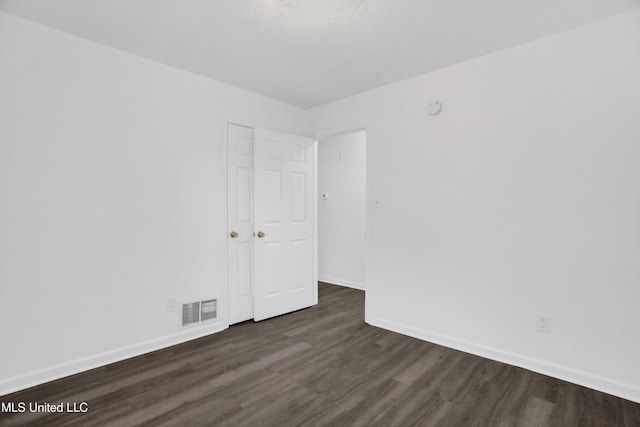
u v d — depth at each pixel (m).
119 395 2.03
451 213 2.74
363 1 1.91
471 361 2.50
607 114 2.09
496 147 2.51
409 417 1.84
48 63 2.20
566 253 2.23
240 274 3.31
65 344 2.28
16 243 2.10
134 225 2.59
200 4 1.95
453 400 2.00
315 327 3.22
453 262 2.74
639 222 2.00
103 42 2.39
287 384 2.17
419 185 2.93
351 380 2.23
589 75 2.14
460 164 2.69
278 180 3.53
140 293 2.62
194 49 2.50
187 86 2.88
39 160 2.17
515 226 2.43
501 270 2.50
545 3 1.93
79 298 2.33
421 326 2.94
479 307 2.61
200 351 2.67
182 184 2.86
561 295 2.25
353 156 4.82
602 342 2.11
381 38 2.32
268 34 2.28
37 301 2.17
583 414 1.87
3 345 2.05
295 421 1.80
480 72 2.59
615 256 2.07
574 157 2.20
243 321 3.35
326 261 5.19
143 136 2.63
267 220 3.42
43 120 2.19
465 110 2.66
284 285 3.61
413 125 2.97
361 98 3.37
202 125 2.98
